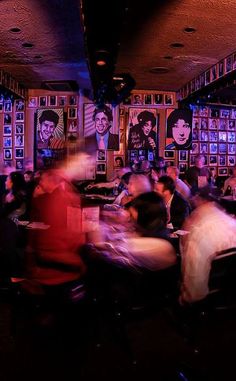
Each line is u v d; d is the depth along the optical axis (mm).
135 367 3127
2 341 3520
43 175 3904
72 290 3119
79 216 3092
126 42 6031
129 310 2918
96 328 3443
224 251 2971
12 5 4719
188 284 3125
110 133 10047
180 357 3289
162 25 5273
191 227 3244
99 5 3695
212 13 4867
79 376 3000
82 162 8000
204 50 6469
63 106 10062
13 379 2957
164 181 4664
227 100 10266
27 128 10180
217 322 3932
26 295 3223
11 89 8742
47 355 3293
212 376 3014
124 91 7949
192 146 10195
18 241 3699
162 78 8672
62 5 4719
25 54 6832
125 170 7844
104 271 3004
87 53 5188
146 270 2877
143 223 3080
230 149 10516
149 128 10156
